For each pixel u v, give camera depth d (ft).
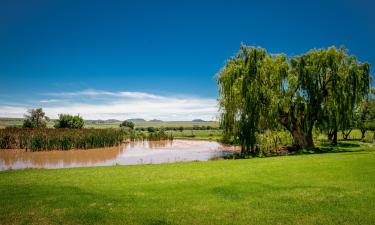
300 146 134.10
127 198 45.80
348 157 86.94
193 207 41.34
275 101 125.18
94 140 216.54
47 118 371.56
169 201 44.29
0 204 42.37
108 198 45.75
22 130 223.10
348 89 125.80
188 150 206.08
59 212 39.06
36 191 50.03
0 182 58.65
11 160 148.56
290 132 139.23
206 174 65.16
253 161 87.45
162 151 197.57
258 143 132.05
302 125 135.13
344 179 56.70
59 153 181.68
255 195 46.70
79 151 194.70
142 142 294.66
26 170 76.79
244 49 130.62
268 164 78.23
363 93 128.98
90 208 40.81
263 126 131.54
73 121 345.72
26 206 41.45
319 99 128.47
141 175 65.87
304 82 128.26
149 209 40.55
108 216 37.78
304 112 132.05
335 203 41.63
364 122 218.38
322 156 94.38
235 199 44.83
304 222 35.24
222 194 47.65
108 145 228.84
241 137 129.39
